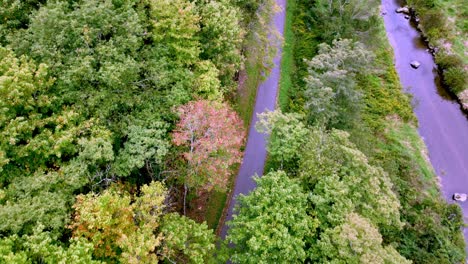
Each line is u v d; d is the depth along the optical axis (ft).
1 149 73.00
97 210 72.49
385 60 206.39
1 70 76.64
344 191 87.04
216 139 91.86
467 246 135.54
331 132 115.34
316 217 87.86
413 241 120.67
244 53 150.51
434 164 165.07
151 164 99.35
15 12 94.17
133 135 88.63
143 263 70.54
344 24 182.70
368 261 75.56
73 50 88.48
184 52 105.40
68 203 79.00
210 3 113.50
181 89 100.99
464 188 156.97
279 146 104.78
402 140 165.78
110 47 87.92
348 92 131.85
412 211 130.52
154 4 99.60
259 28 147.23
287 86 172.86
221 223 121.70
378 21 203.51
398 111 177.58
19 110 80.69
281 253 78.23
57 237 71.31
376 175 99.40
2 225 63.77
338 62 135.03
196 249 82.38
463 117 186.60
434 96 196.34
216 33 115.96
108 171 87.30
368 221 86.74
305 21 205.36
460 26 221.87
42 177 73.92
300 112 154.10
